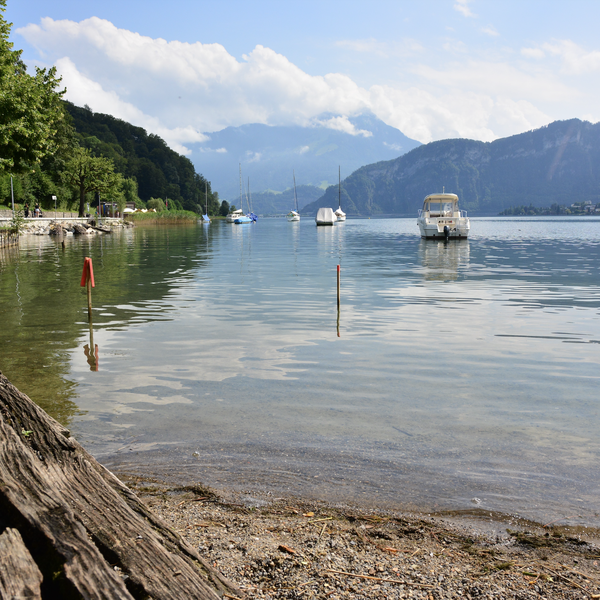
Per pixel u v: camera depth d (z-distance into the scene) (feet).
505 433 23.08
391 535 15.15
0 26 110.42
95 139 599.98
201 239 222.48
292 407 26.32
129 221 395.55
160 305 58.18
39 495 9.80
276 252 146.10
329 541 14.69
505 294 67.15
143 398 27.58
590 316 52.29
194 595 9.52
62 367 33.45
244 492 17.78
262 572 13.03
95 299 61.82
